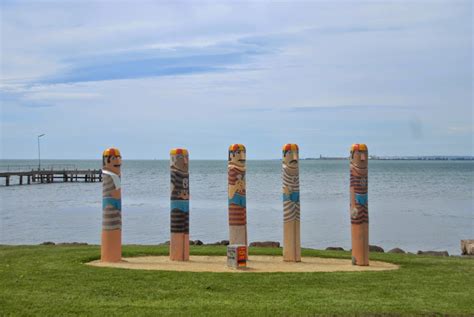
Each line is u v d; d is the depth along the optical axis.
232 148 15.67
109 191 14.62
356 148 14.73
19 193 59.47
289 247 15.34
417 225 33.56
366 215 14.72
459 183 81.12
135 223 33.91
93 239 27.44
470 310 9.81
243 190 15.67
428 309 9.83
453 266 14.47
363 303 10.20
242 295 10.80
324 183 80.50
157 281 11.90
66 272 12.73
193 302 10.20
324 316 9.39
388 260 15.60
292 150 15.41
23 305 9.84
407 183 81.50
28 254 15.49
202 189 66.12
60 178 91.19
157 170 158.38
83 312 9.47
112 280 11.94
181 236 15.27
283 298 10.58
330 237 28.16
